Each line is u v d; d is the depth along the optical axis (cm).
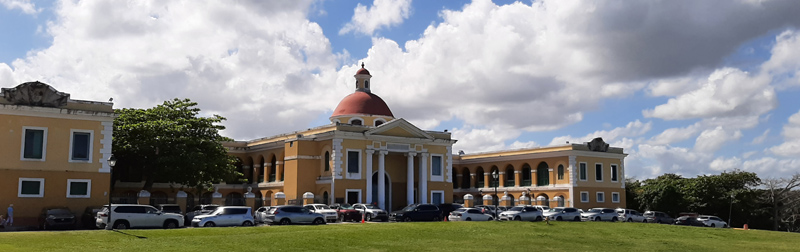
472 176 8269
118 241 2888
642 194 7619
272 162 6706
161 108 5444
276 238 3112
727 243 3769
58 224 3822
